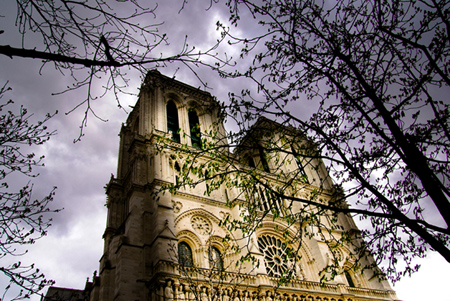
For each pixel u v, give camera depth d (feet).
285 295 118.01
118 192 169.17
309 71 60.59
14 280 40.04
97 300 131.75
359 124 57.47
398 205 54.49
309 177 196.65
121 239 115.55
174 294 96.17
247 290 110.11
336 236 168.96
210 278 94.32
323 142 57.26
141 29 34.55
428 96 47.01
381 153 55.72
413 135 49.11
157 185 132.67
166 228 114.83
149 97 186.29
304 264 148.77
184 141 172.65
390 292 150.92
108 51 33.96
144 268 109.29
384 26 53.06
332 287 135.33
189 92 208.03
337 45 58.18
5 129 44.57
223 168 159.84
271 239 150.20
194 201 139.44
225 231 136.46
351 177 57.82
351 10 57.57
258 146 63.26
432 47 49.21
